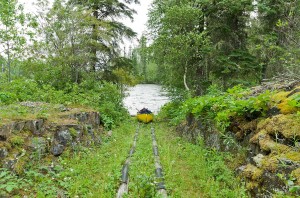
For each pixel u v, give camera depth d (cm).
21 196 444
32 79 1345
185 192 522
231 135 661
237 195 472
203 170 608
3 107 784
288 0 1295
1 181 442
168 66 1527
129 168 635
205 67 1578
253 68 1435
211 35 1545
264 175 445
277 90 662
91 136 869
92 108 1161
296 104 479
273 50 1387
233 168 572
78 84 1438
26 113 707
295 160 407
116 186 538
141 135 1107
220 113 666
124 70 1745
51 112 856
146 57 1689
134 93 3988
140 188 493
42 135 636
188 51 1394
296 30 1122
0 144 506
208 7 1496
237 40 1547
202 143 783
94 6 1669
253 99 589
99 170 630
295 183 375
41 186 489
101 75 1673
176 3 1540
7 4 1133
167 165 651
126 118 1570
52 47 1381
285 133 455
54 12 1328
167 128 1348
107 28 1525
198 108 854
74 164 637
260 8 1369
